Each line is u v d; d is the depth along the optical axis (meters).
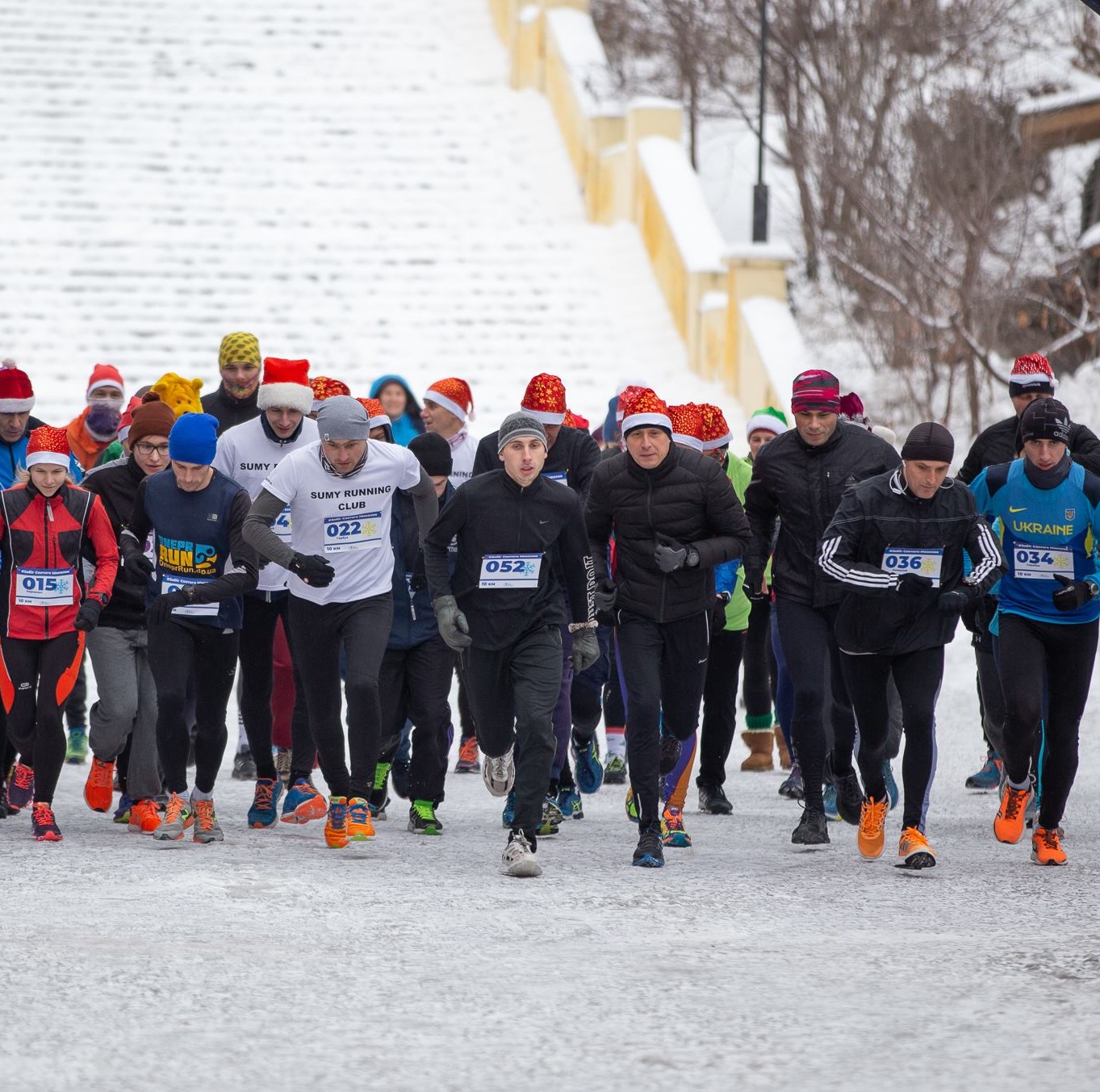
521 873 26.06
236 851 28.28
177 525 28.70
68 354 81.38
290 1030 17.00
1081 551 27.75
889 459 29.52
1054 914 23.08
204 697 29.14
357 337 85.19
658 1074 15.53
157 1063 15.88
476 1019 17.39
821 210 97.06
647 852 27.41
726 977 19.19
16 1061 15.90
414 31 113.38
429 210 96.12
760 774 41.41
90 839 29.70
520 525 26.91
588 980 19.08
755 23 104.75
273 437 32.28
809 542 29.36
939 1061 15.91
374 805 33.56
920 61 96.00
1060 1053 16.19
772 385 76.44
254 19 110.88
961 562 26.69
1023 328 84.69
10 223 90.19
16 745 31.72
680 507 27.89
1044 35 99.81
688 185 91.44
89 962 19.73
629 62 122.88
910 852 26.91
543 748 26.56
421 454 32.72
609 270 92.50
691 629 28.33
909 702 26.89
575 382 83.75
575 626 27.45
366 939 21.20
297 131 101.38
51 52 105.44
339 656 29.59
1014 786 29.00
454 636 27.00
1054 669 28.09
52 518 29.80
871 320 82.88
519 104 108.06
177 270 87.88
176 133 99.50
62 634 29.94
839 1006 17.92
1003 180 80.75
